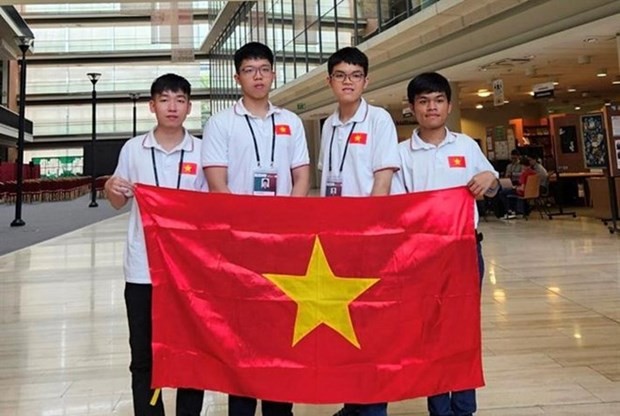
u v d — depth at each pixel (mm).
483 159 1955
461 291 1733
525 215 9266
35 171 24078
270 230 1753
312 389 1674
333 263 1732
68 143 27797
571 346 2791
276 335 1709
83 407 2229
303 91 14438
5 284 4801
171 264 1754
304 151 1972
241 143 1856
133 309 1792
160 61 28109
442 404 1792
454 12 7598
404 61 9570
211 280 1741
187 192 1785
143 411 1757
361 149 1873
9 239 8078
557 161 10766
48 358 2850
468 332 1720
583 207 10531
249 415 1799
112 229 9461
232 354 1702
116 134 28203
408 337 1695
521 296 3875
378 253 1730
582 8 6086
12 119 20609
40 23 26938
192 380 1719
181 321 1739
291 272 1733
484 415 2045
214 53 24562
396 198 1757
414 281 1721
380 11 10148
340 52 1892
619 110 6918
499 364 2568
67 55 27469
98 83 28203
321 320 1705
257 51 1854
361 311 1706
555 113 15461
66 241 7816
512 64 8188
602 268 4758
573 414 2033
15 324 3510
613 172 6922
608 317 3279
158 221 1770
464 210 1769
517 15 7008
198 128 27391
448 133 1931
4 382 2516
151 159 1854
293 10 14906
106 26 27750
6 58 19203
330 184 1932
